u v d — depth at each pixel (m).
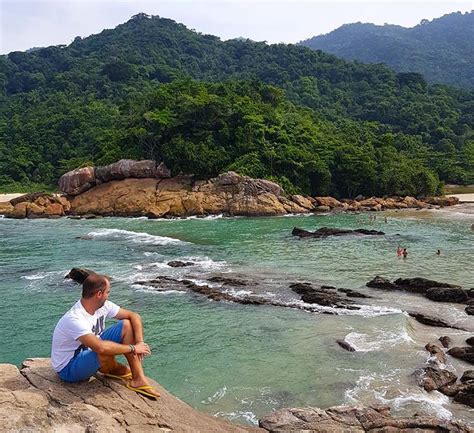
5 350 18.19
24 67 164.75
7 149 99.75
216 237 43.34
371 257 33.94
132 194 61.28
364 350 17.39
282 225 50.91
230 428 8.17
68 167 84.81
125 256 34.88
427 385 14.44
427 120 131.00
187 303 23.28
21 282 27.41
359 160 74.44
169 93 80.06
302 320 20.80
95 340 7.04
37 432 6.31
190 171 66.00
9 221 55.94
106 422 6.73
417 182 76.06
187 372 15.98
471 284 26.50
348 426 10.73
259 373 15.84
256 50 189.50
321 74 170.25
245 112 74.69
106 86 131.88
